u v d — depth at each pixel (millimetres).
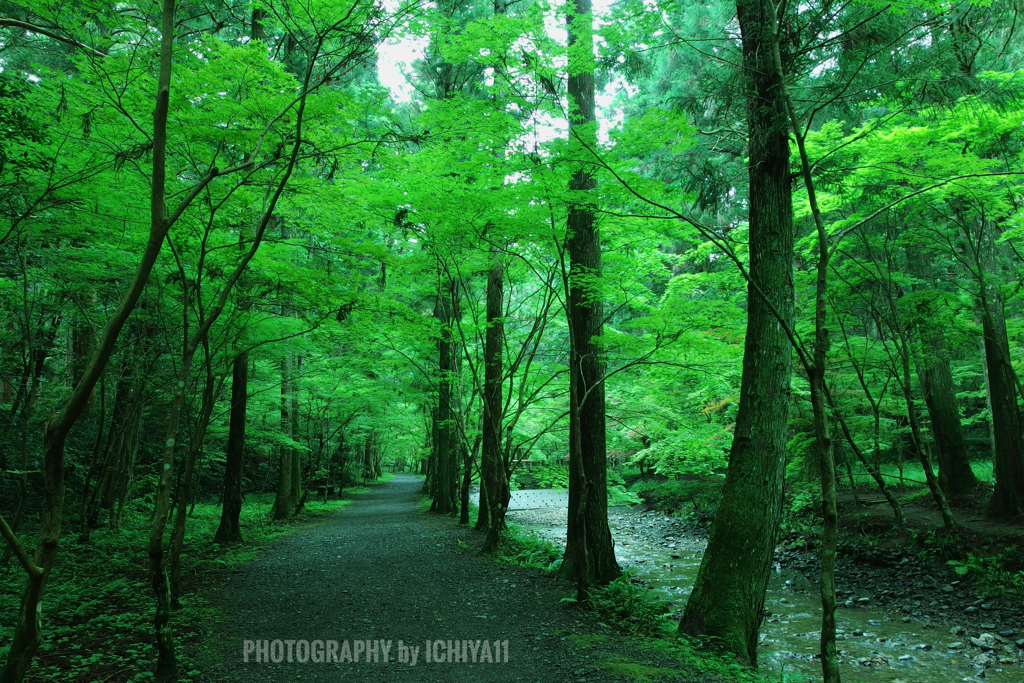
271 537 12516
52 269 8070
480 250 8234
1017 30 8016
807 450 14430
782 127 5078
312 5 4734
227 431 16766
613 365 10367
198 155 5844
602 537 8406
